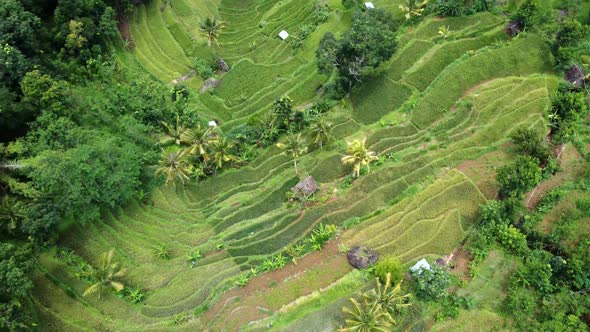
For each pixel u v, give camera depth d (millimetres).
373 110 55438
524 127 48062
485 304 38938
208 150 52844
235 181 52625
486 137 49812
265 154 54719
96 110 53719
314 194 48500
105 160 46281
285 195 49594
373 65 53938
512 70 55562
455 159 48656
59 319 39312
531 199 45094
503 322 37812
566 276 38844
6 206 40875
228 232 47375
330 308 38562
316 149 53344
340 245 43219
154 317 40812
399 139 52094
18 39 51875
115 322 40219
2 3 52250
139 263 44750
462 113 52438
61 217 45062
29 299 39344
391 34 54812
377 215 45438
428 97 54562
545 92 52562
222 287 42312
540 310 37844
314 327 37812
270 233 46188
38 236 42406
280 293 40750
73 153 44094
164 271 44188
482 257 40969
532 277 38625
